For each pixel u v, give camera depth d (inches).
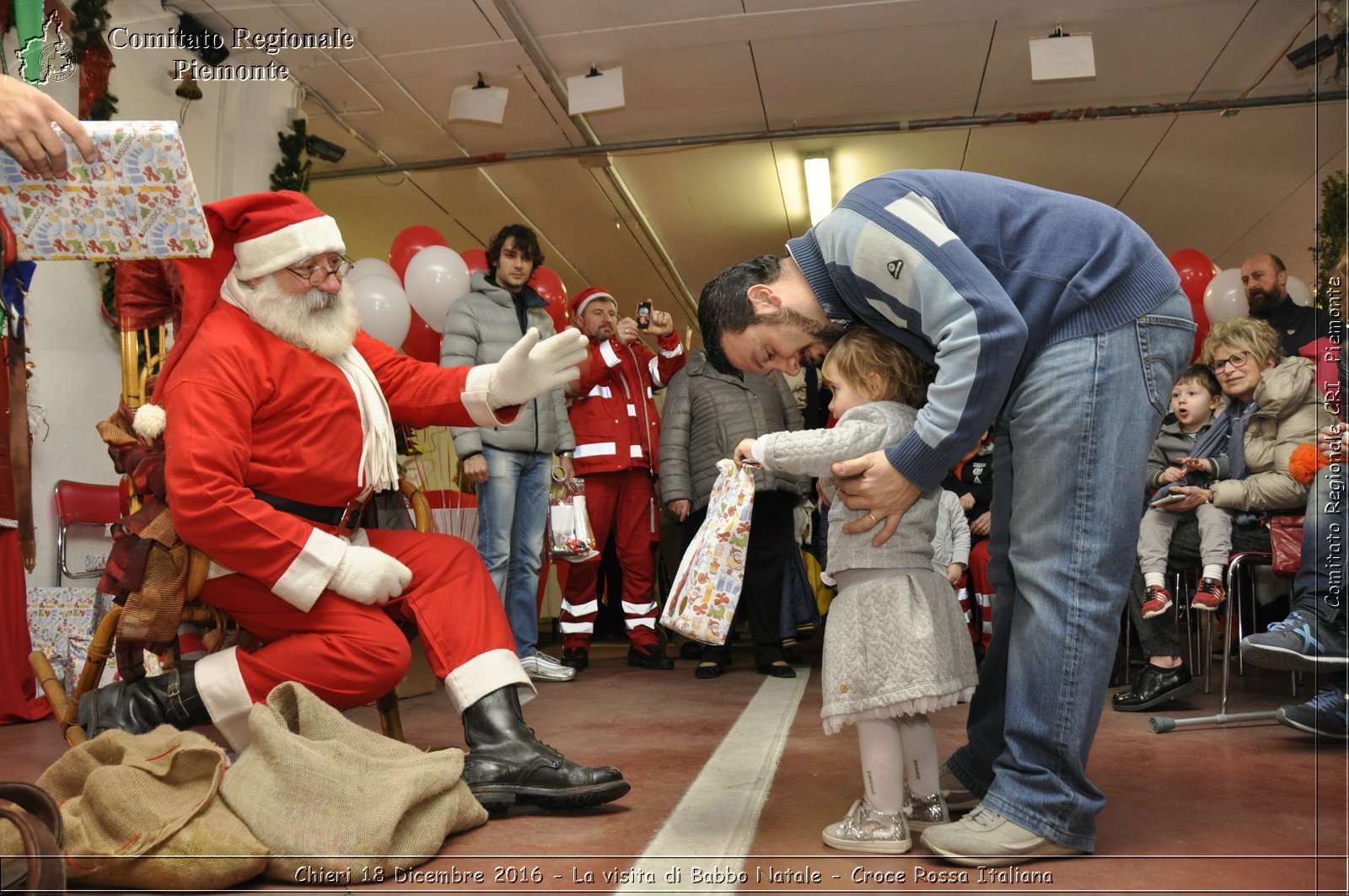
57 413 176.4
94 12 173.2
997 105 263.3
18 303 72.1
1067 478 63.7
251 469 80.7
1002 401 62.1
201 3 203.6
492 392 92.4
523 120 266.7
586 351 94.1
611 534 216.1
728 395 185.9
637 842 67.4
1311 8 215.9
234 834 60.5
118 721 77.4
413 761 69.1
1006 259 65.8
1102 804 62.3
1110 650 62.9
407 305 177.9
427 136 274.7
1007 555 74.5
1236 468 130.0
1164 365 65.0
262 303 82.9
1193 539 129.0
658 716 123.8
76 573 175.9
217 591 80.7
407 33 218.7
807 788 83.0
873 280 65.0
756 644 170.4
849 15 216.2
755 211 342.0
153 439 81.8
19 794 52.0
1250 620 163.6
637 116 268.5
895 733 67.5
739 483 73.3
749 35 224.8
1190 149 284.4
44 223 61.2
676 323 487.5
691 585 72.4
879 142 285.4
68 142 56.7
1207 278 219.8
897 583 67.4
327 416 84.2
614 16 214.8
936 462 63.7
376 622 79.9
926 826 70.1
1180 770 88.7
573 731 112.8
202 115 214.2
